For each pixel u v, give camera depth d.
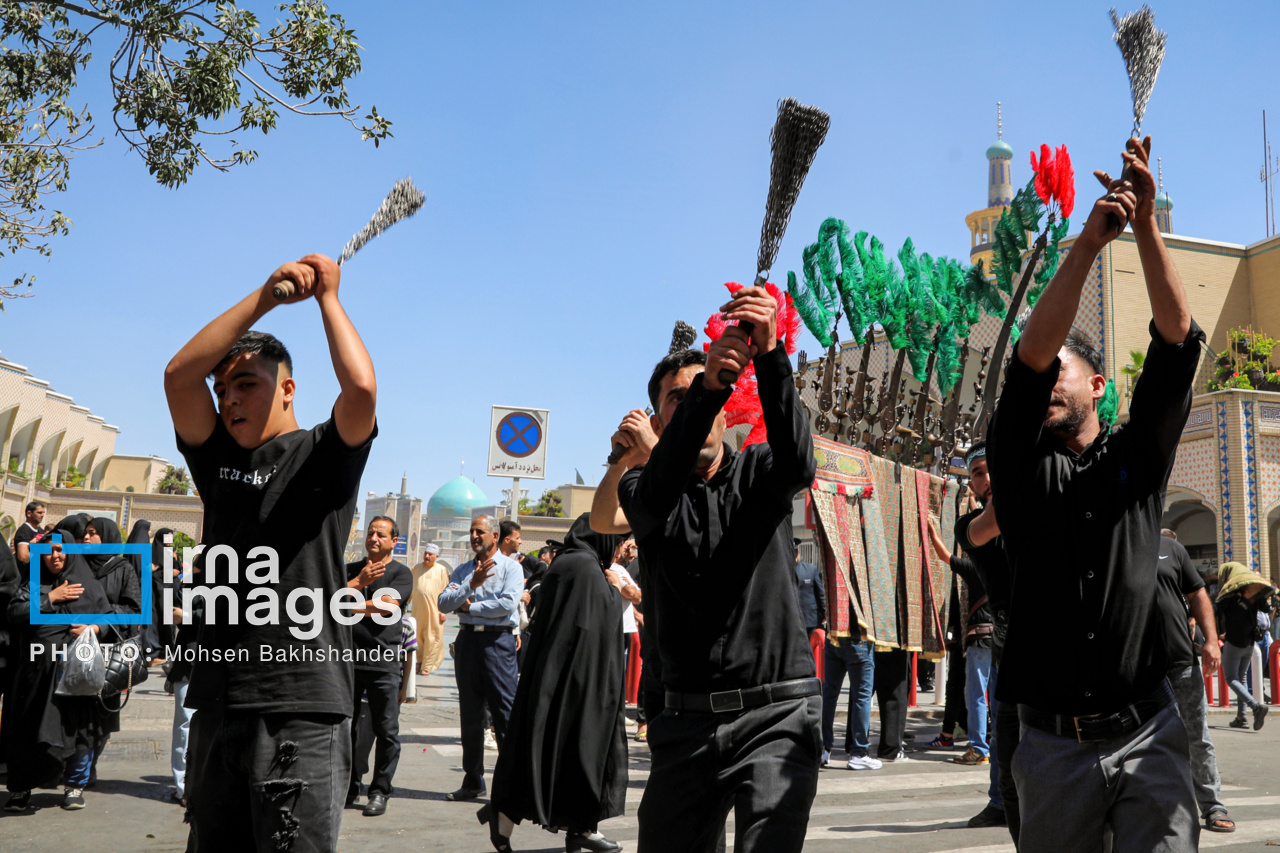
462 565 6.55
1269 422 20.92
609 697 4.82
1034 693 2.42
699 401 2.52
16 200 9.30
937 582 8.55
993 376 9.25
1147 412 2.38
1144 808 2.26
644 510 2.58
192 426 2.64
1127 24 2.32
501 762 4.69
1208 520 24.30
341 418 2.57
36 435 45.59
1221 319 24.64
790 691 2.56
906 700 8.27
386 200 2.82
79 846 5.04
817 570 8.02
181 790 6.12
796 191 2.51
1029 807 2.42
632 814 6.06
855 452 7.98
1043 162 8.81
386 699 6.02
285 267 2.52
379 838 5.26
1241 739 9.71
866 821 5.72
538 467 8.78
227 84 8.41
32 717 5.79
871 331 9.60
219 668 2.53
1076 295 2.25
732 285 3.20
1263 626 13.20
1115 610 2.36
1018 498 2.44
